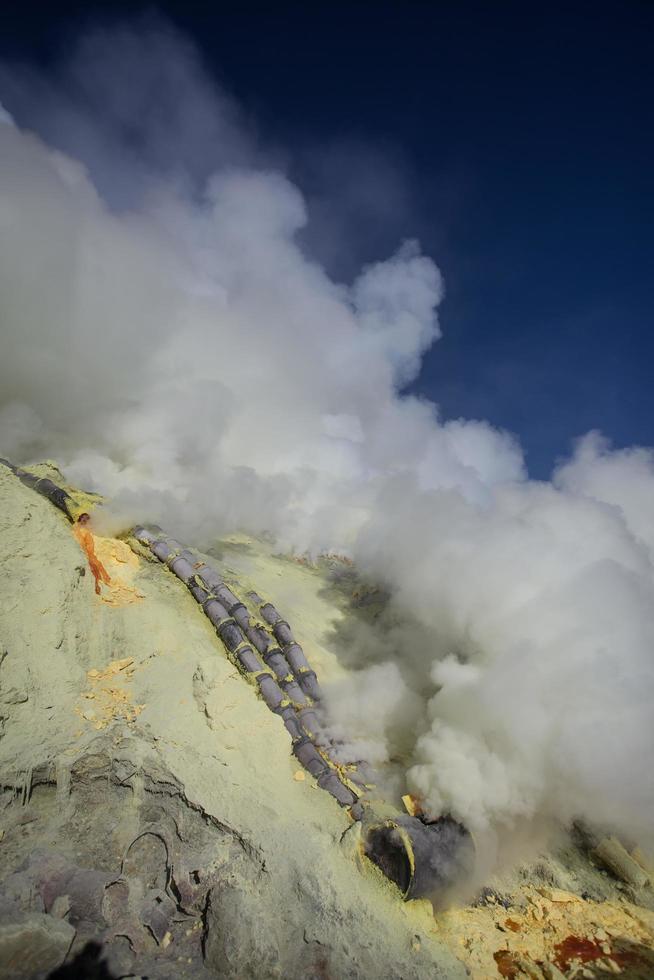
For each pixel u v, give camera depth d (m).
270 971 10.34
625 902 13.99
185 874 11.53
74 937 10.17
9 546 15.95
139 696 15.00
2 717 12.68
